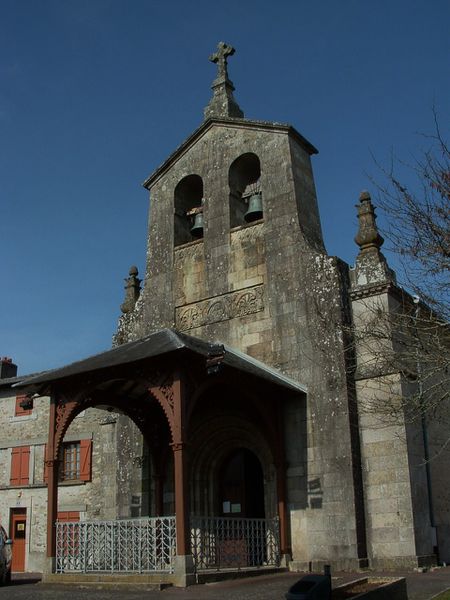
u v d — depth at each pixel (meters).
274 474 15.85
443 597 9.69
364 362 14.42
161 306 18.98
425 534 14.38
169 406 13.02
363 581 8.90
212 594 10.55
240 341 17.20
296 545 15.02
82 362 15.27
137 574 12.55
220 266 18.17
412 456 14.58
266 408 15.43
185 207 20.19
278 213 17.56
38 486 24.09
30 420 25.19
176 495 12.48
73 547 14.01
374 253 16.19
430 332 10.76
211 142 19.53
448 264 9.53
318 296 16.23
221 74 20.55
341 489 14.71
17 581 15.65
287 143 18.03
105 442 19.28
